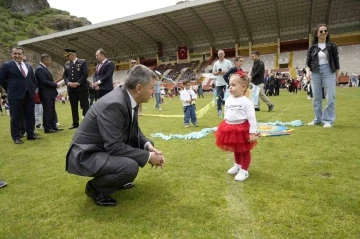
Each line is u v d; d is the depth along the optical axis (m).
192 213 2.29
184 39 43.38
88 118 2.52
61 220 2.29
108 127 2.41
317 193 2.53
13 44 52.03
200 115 8.44
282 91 24.45
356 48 33.41
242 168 3.02
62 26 68.25
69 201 2.67
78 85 7.17
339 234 1.89
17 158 4.48
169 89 32.84
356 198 2.39
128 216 2.29
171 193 2.71
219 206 2.39
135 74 2.51
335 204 2.30
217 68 8.36
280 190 2.64
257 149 4.07
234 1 31.52
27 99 5.98
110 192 2.51
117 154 2.44
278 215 2.18
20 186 3.15
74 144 2.51
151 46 47.00
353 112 7.26
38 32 60.88
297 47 37.09
